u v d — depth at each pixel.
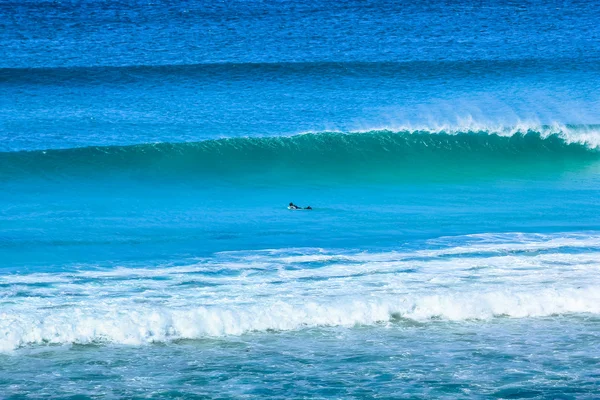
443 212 63.84
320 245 53.75
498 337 40.00
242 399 33.62
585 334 40.44
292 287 45.00
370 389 34.50
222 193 70.19
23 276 46.56
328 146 80.69
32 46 135.25
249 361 37.16
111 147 75.81
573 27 167.75
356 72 116.62
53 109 94.06
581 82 113.69
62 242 53.91
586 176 78.19
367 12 182.38
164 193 69.31
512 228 58.50
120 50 132.38
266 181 75.19
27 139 81.44
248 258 50.50
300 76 113.38
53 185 69.94
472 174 79.12
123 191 69.25
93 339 38.81
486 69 121.38
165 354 37.78
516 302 43.25
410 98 103.31
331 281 46.06
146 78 110.25
